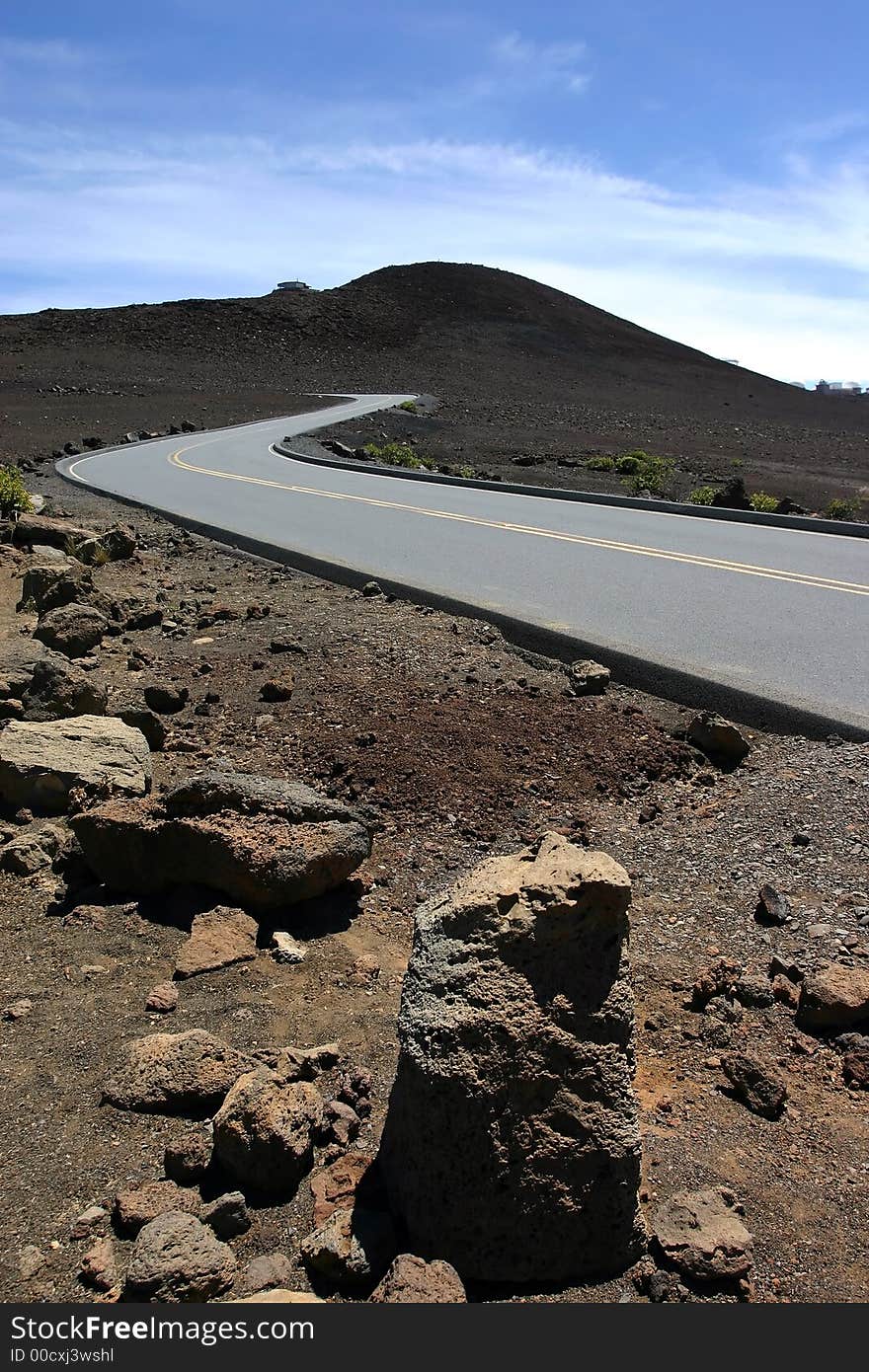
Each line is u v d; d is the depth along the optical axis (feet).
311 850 13.84
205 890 14.06
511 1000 8.61
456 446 146.10
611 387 309.42
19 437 119.75
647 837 16.52
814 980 11.82
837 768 18.03
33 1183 9.17
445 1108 8.30
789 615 29.07
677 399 298.97
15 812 17.07
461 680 23.70
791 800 17.11
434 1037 8.53
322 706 21.97
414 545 43.09
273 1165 9.07
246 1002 11.94
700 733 20.03
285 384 254.47
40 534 42.70
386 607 31.42
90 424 141.90
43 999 12.01
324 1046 10.88
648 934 13.60
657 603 30.86
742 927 13.64
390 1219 8.61
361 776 18.44
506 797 17.92
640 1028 11.62
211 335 312.09
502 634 28.35
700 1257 8.20
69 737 18.06
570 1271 8.29
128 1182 9.18
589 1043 8.61
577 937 8.91
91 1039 11.21
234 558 42.06
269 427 145.59
